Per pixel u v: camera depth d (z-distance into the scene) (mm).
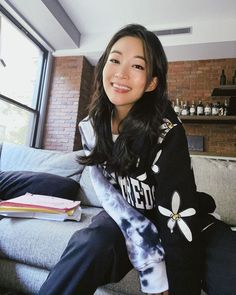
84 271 541
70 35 3773
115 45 739
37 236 928
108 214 755
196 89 3973
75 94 4133
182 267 571
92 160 806
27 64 3809
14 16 3316
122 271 641
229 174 1246
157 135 684
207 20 3498
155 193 677
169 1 3170
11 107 3494
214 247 602
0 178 1452
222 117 3553
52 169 1633
